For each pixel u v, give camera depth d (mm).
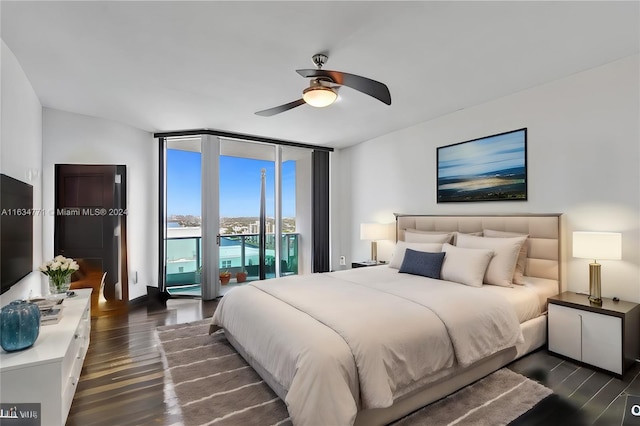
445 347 2010
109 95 3289
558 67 2740
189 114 3896
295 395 1622
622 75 2605
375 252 4906
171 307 4230
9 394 1617
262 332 2162
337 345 1728
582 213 2850
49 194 3676
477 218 3580
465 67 2709
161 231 4770
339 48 2381
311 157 5691
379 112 3865
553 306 2670
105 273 3996
